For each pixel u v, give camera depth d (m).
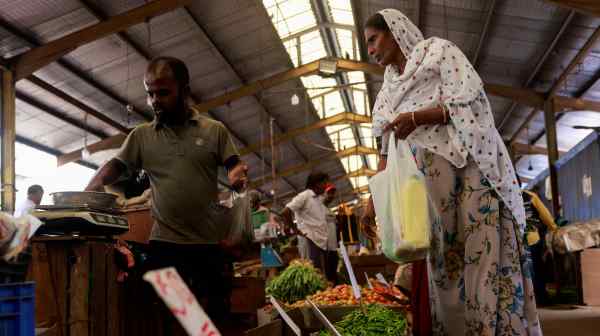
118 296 3.34
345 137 32.44
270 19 15.52
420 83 3.11
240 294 5.87
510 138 22.36
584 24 12.30
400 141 2.82
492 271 2.92
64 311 2.77
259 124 22.98
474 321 2.94
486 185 2.98
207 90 18.50
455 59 3.06
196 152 3.33
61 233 2.84
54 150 17.28
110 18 12.20
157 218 3.32
